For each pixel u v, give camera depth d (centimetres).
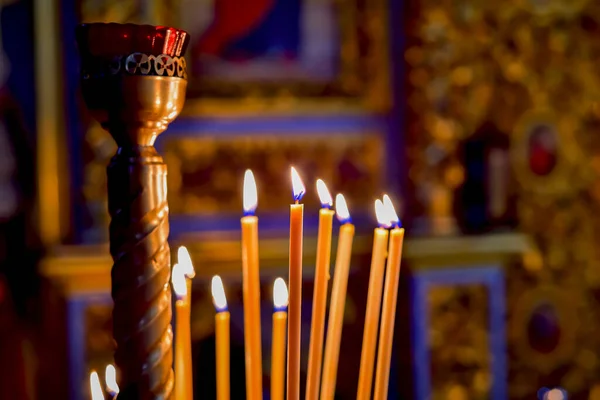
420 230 245
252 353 48
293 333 47
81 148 230
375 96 251
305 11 245
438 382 246
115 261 50
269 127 247
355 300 244
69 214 230
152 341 49
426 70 250
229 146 245
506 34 257
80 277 217
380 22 248
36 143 229
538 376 271
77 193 230
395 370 250
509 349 269
